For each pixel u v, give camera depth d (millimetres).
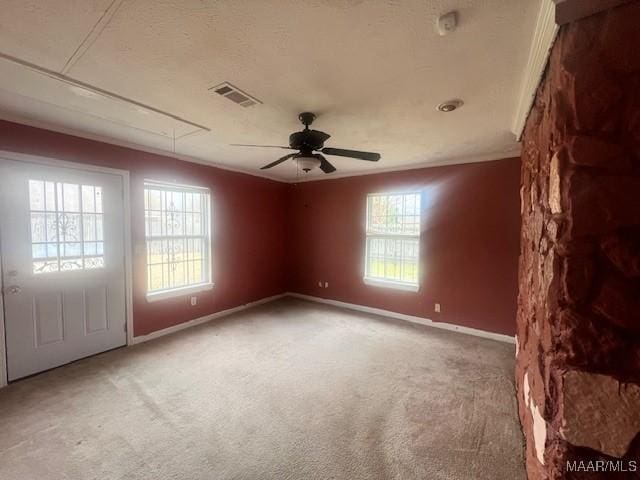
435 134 2787
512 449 1778
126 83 1848
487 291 3568
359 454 1735
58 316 2713
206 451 1743
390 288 4344
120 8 1200
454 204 3770
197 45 1461
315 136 2215
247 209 4738
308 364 2863
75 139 2768
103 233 3006
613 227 977
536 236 1629
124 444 1787
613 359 978
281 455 1722
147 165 3359
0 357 2371
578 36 998
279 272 5457
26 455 1691
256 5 1185
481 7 1189
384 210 4492
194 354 3053
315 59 1580
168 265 3729
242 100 2076
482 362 2922
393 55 1535
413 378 2613
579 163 1013
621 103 953
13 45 1460
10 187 2410
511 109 2188
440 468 1639
